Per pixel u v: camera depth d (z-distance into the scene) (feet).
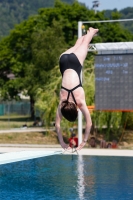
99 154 118.93
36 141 167.73
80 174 91.40
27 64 280.10
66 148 46.73
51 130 178.29
